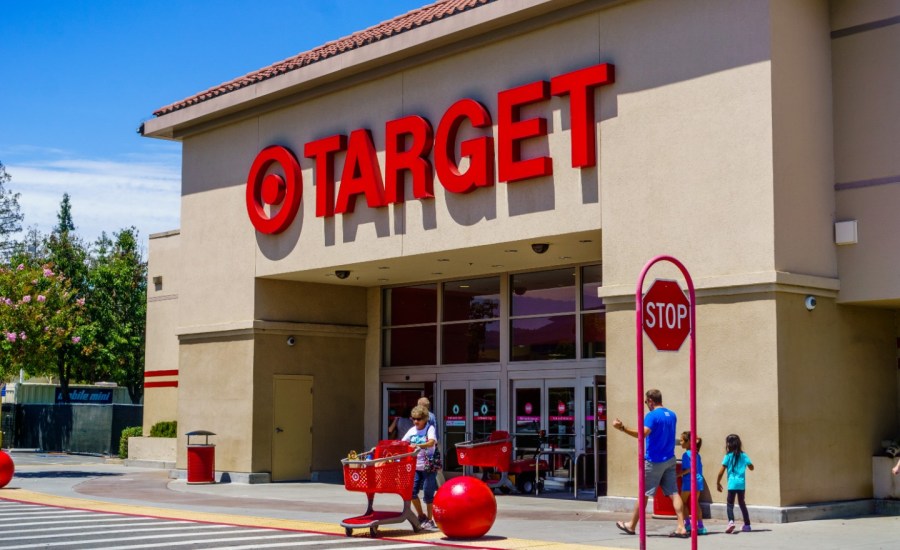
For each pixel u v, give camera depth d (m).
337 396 28.11
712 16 18.08
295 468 27.12
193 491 24.36
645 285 18.50
